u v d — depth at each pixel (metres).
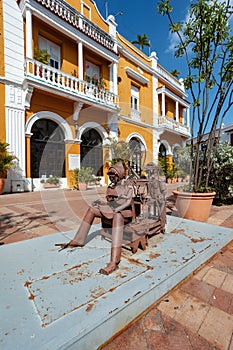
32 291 1.40
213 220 4.12
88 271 1.67
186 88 4.12
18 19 7.82
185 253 2.06
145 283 1.51
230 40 3.56
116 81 10.68
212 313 1.47
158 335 1.27
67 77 7.34
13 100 7.50
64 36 9.09
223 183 5.73
